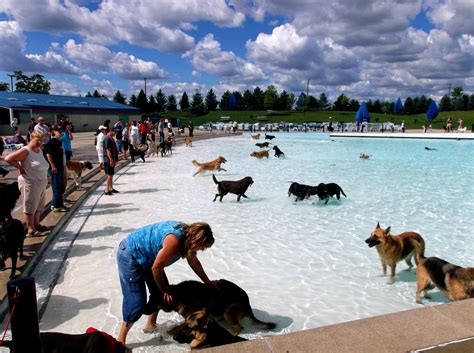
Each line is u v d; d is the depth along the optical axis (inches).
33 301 83.4
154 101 3437.5
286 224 298.5
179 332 142.0
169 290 133.0
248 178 371.6
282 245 251.6
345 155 808.3
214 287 146.4
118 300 174.6
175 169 603.2
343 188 440.1
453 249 245.4
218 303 144.3
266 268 215.0
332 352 103.1
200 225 128.3
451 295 161.0
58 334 108.5
